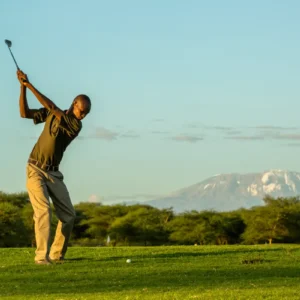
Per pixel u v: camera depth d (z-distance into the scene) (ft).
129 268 76.23
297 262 82.53
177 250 96.84
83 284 65.46
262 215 387.75
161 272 72.69
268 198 401.70
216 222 401.08
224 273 71.72
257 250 96.58
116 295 57.06
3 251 97.86
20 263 82.17
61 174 82.38
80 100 79.00
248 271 73.46
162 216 429.79
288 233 387.55
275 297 53.42
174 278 68.18
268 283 63.82
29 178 80.69
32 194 80.53
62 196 82.12
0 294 60.90
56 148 80.23
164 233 404.16
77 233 419.95
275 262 82.33
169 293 57.11
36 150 80.69
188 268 76.02
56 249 83.76
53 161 80.94
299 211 391.45
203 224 399.03
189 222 404.77
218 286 62.03
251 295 54.54
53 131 79.30
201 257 87.10
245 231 400.26
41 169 80.59
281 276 69.67
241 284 63.36
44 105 78.48
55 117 79.10
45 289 63.21
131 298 54.54
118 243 402.72
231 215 415.64
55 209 82.69
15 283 67.15
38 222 80.12
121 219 398.42
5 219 321.32
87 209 428.15
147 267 77.05
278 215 382.22
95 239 412.16
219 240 408.26
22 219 334.65
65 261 82.94
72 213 83.05
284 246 106.32
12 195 385.91
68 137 80.33
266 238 387.75
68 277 70.03
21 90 78.38
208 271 73.41
